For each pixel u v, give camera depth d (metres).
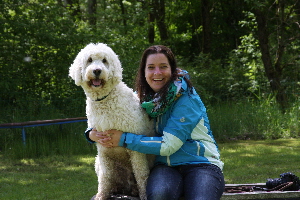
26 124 6.63
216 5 15.03
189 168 2.68
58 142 7.16
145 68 2.92
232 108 8.69
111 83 2.73
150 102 2.74
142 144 2.67
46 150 6.86
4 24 8.00
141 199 2.84
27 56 8.50
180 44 15.84
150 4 13.09
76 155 6.79
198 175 2.58
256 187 3.36
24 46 8.34
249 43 11.71
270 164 5.86
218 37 15.46
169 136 2.66
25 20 8.28
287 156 6.35
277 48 10.51
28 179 5.23
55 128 7.62
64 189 4.79
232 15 15.17
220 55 15.23
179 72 2.81
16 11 8.32
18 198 4.43
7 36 8.06
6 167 5.91
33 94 8.25
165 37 13.81
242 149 7.02
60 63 8.52
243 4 13.84
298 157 6.27
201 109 2.81
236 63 11.30
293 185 3.21
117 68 2.75
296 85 10.02
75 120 7.26
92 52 2.70
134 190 3.05
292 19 10.14
